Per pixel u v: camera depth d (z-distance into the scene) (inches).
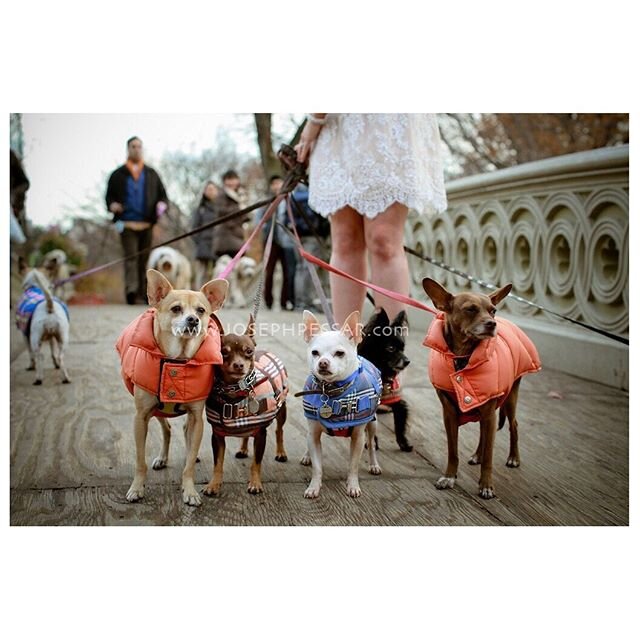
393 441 161.0
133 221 478.9
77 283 650.8
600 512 121.9
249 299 529.0
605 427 171.8
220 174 780.0
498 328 136.5
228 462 145.6
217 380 125.3
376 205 157.2
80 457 146.1
